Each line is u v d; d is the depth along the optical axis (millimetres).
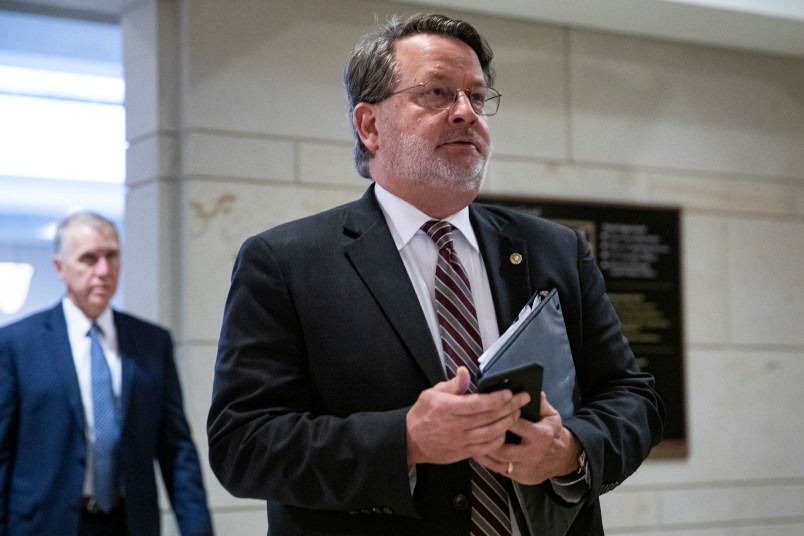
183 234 5258
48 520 3943
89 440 4102
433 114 2311
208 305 5199
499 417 1873
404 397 2137
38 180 6961
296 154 5445
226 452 2129
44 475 3979
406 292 2215
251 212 5324
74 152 6930
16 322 4238
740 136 6602
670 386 6184
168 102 5371
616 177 6211
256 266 2260
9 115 6582
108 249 4324
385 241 2291
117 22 5734
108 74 6449
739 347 6453
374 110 2436
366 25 5633
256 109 5379
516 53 6016
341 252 2273
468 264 2350
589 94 6184
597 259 6062
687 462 6219
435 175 2285
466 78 2354
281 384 2160
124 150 5578
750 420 6426
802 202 6746
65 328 4223
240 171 5316
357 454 1966
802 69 6836
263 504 5238
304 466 2004
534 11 5914
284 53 5453
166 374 4402
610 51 6270
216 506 5141
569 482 2098
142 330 4418
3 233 7117
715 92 6551
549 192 6020
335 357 2172
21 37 5887
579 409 2246
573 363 2225
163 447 4348
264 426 2094
